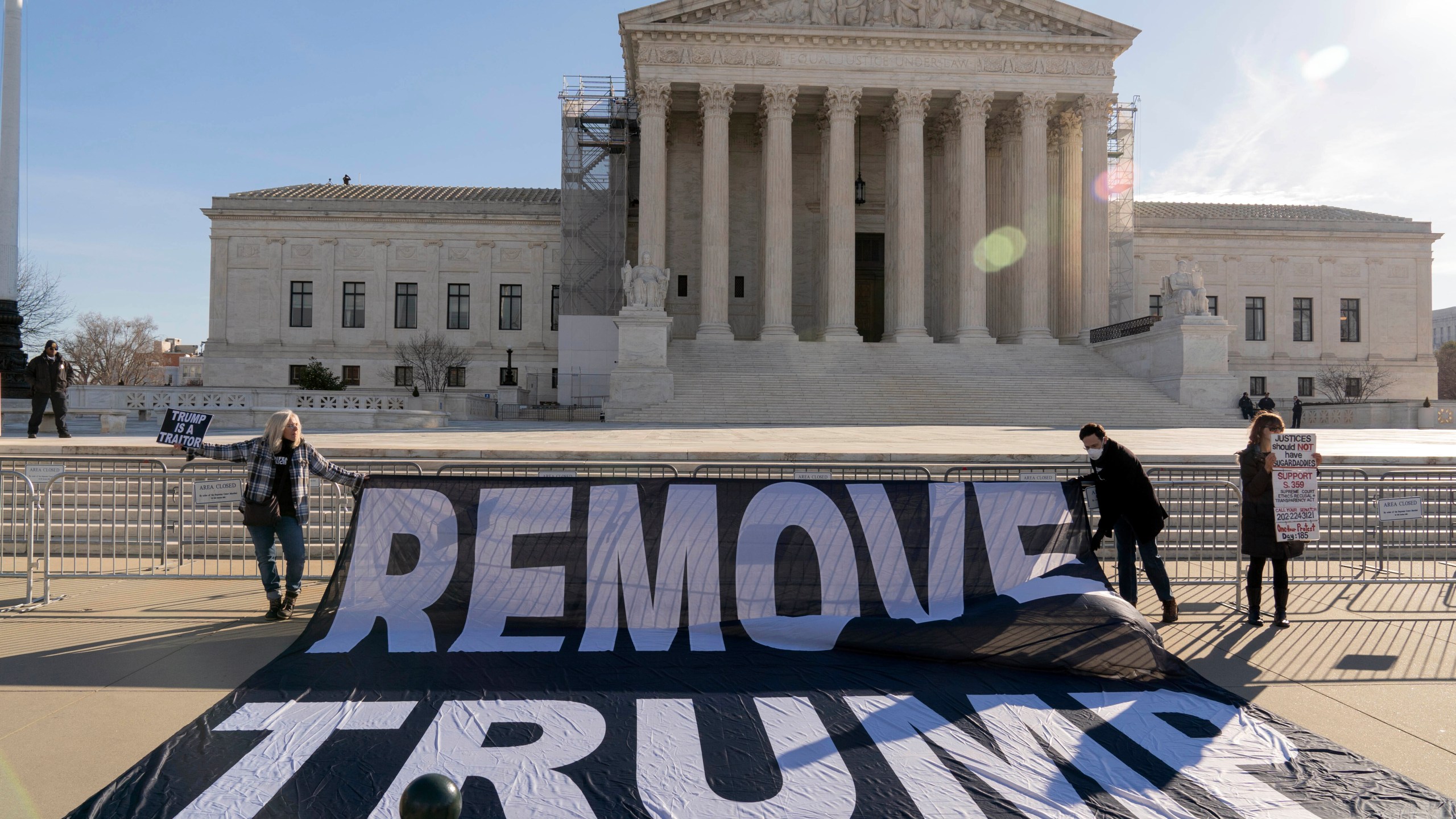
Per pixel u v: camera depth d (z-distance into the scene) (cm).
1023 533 775
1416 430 3188
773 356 4206
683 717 563
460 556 761
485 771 485
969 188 4584
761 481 784
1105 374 4047
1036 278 4622
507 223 5634
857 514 775
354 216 5581
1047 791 475
